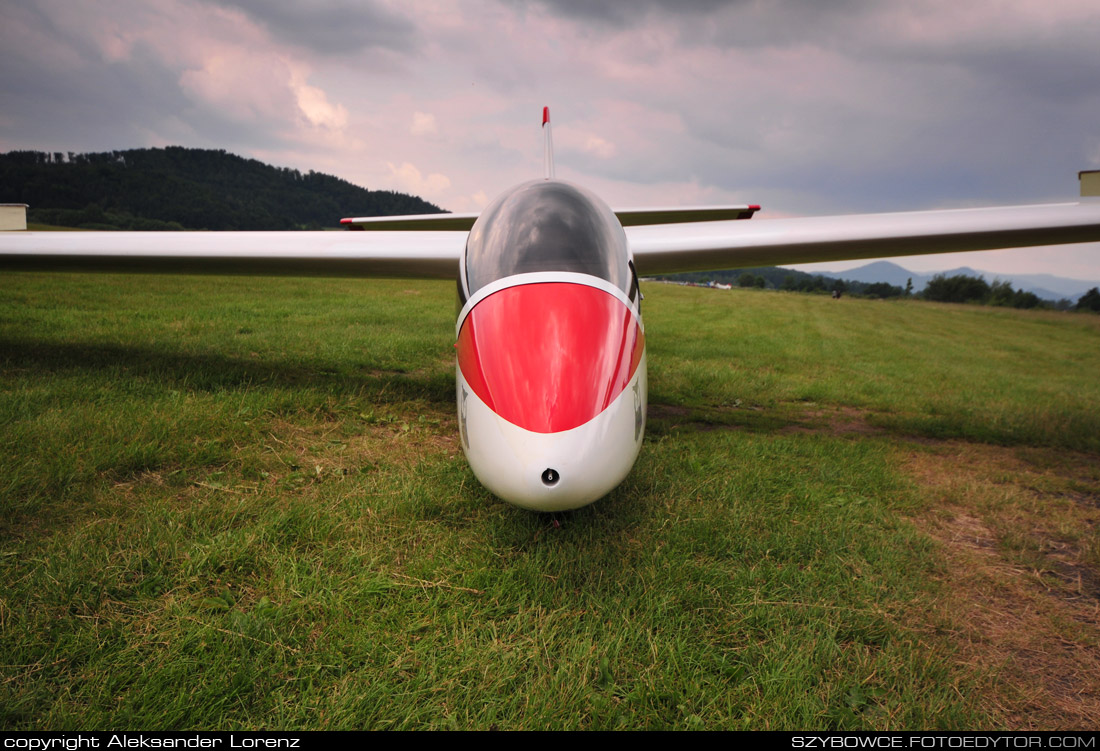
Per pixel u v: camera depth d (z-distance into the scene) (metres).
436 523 2.74
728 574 2.43
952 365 10.95
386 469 3.39
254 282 17.86
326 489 3.05
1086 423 6.07
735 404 6.07
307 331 7.91
